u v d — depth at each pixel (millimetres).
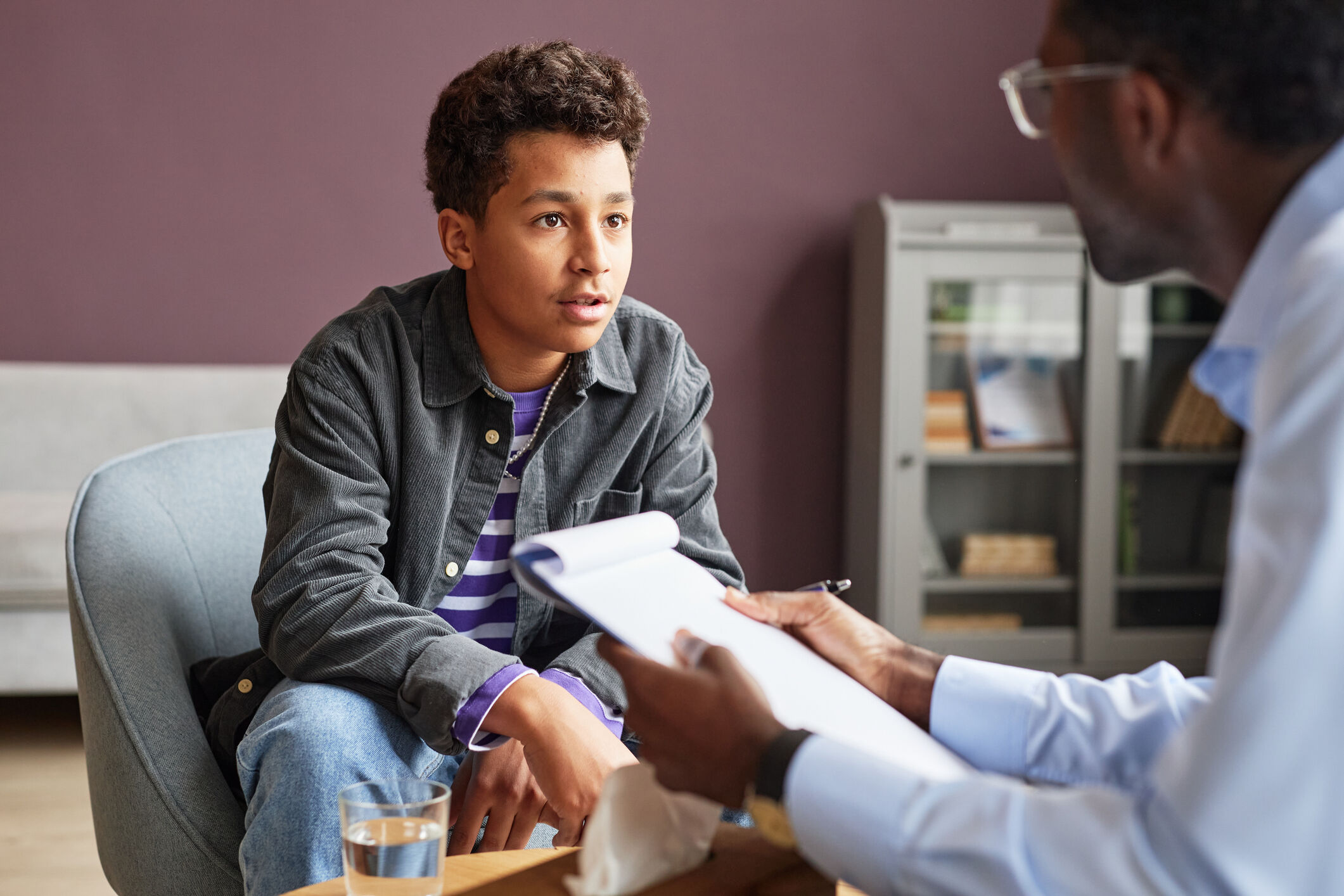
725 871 761
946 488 3482
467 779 1196
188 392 3305
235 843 1219
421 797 832
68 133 3377
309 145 3484
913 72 3715
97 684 1256
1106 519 3463
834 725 779
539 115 1208
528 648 1439
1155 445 3486
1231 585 597
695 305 3691
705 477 1485
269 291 3498
